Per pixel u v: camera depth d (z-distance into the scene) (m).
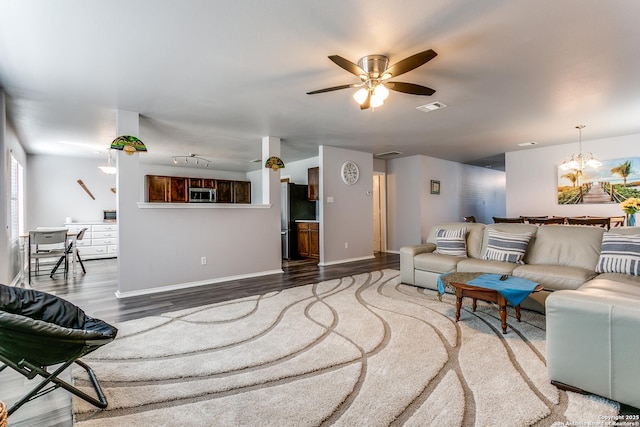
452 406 1.59
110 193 7.16
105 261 6.44
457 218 7.99
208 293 3.83
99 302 3.47
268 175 5.08
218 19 1.96
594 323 1.64
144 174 7.81
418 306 3.23
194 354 2.21
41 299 1.93
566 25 2.05
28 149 5.85
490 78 2.88
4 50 2.30
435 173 7.37
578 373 1.69
